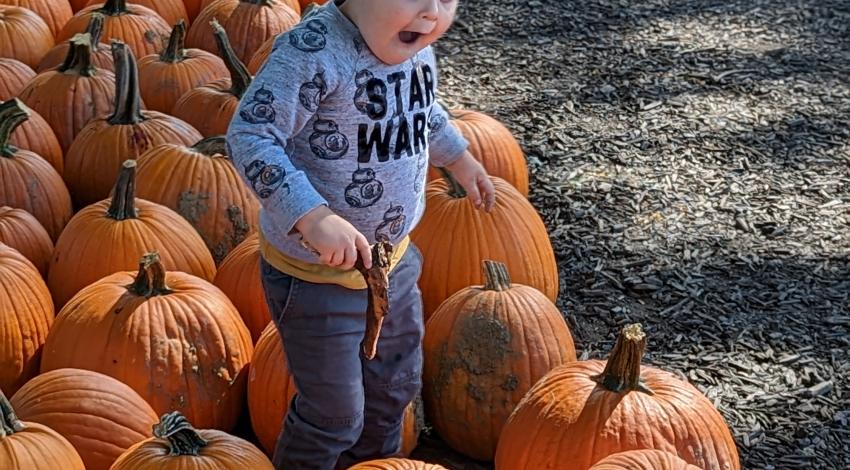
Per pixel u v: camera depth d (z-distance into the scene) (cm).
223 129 317
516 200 278
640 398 223
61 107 318
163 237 260
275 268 212
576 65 446
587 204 343
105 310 238
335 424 218
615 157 370
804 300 306
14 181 280
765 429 263
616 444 219
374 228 212
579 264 317
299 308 211
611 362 226
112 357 235
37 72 346
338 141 206
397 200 212
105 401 223
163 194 277
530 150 372
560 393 227
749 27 497
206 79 340
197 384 238
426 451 253
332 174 207
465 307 247
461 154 230
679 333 292
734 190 354
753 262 321
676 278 312
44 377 225
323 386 214
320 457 219
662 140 382
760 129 395
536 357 244
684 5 523
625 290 307
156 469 206
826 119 406
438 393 248
